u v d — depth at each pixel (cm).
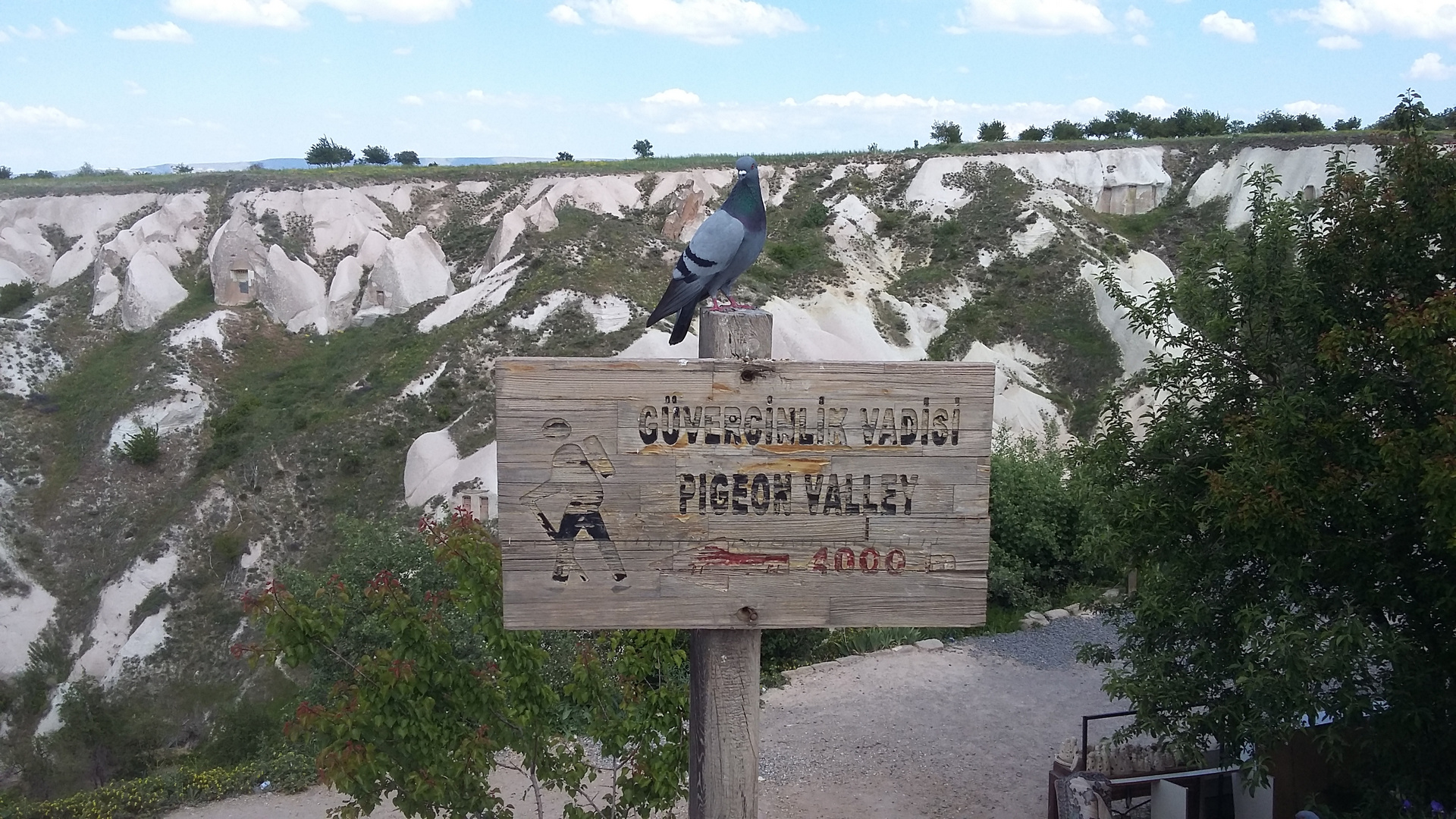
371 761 538
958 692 1309
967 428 336
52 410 3234
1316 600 684
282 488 2758
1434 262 675
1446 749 662
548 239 3566
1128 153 4444
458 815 582
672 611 333
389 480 2736
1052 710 1245
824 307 3534
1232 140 4400
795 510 334
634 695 630
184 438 3077
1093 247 3853
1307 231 747
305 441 2877
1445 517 573
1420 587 657
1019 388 3166
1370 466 659
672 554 331
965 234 4047
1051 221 3947
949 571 340
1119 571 925
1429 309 609
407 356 3195
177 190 4334
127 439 3000
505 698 606
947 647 1509
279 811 1030
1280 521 662
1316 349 717
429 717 561
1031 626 1620
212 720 2159
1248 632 663
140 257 3756
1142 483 802
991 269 3816
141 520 2812
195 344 3428
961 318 3622
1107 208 4391
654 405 327
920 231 4150
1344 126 4775
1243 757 832
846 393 332
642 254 3541
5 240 4053
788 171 4706
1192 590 761
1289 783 790
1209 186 4262
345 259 3794
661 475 328
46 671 2486
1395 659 627
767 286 3578
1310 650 611
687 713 627
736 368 327
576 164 4784
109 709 2195
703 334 353
